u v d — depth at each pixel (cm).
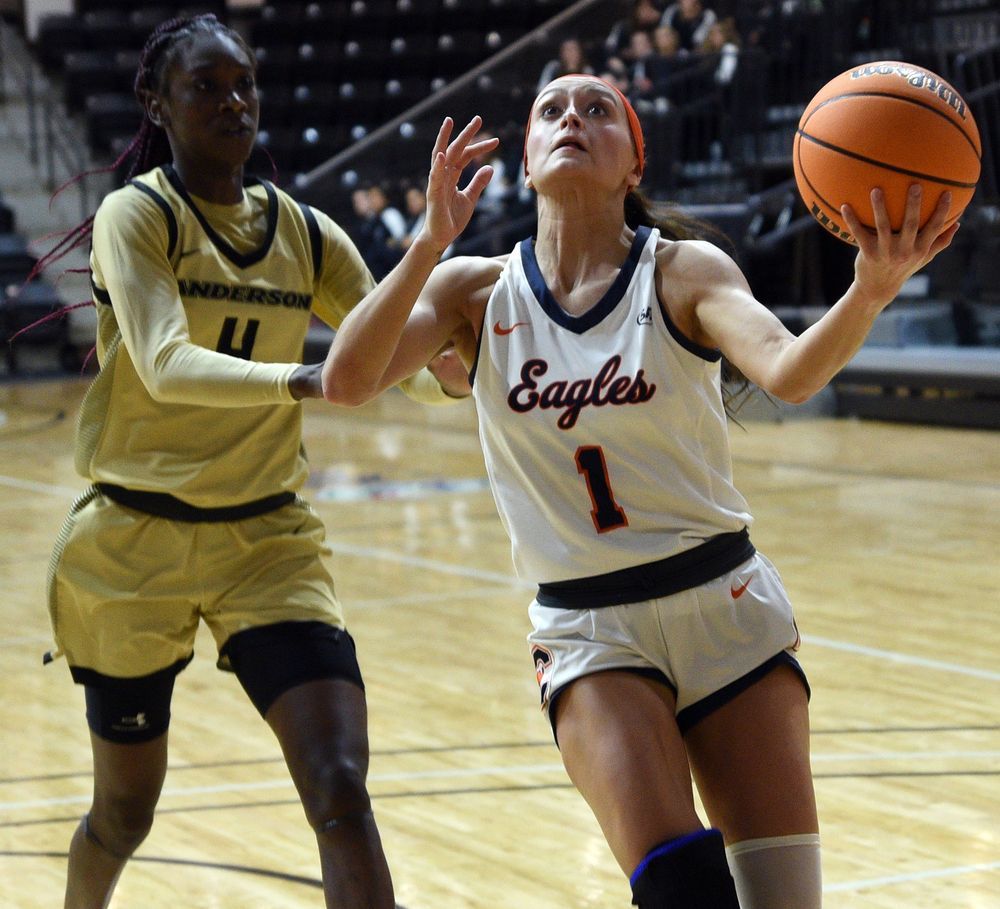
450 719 581
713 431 282
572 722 273
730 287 273
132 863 439
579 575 280
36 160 2220
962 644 674
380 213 1811
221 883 423
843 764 509
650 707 269
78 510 351
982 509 1001
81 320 2111
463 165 264
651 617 275
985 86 1438
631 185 293
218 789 506
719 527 281
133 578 339
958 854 427
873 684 611
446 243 266
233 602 338
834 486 1106
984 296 1459
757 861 267
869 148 241
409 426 1564
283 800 495
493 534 973
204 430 343
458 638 713
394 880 419
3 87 2336
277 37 2256
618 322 277
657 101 1551
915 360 1400
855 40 1534
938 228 239
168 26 349
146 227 334
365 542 958
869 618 725
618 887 412
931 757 515
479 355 285
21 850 452
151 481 339
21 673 676
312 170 2117
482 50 2153
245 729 579
